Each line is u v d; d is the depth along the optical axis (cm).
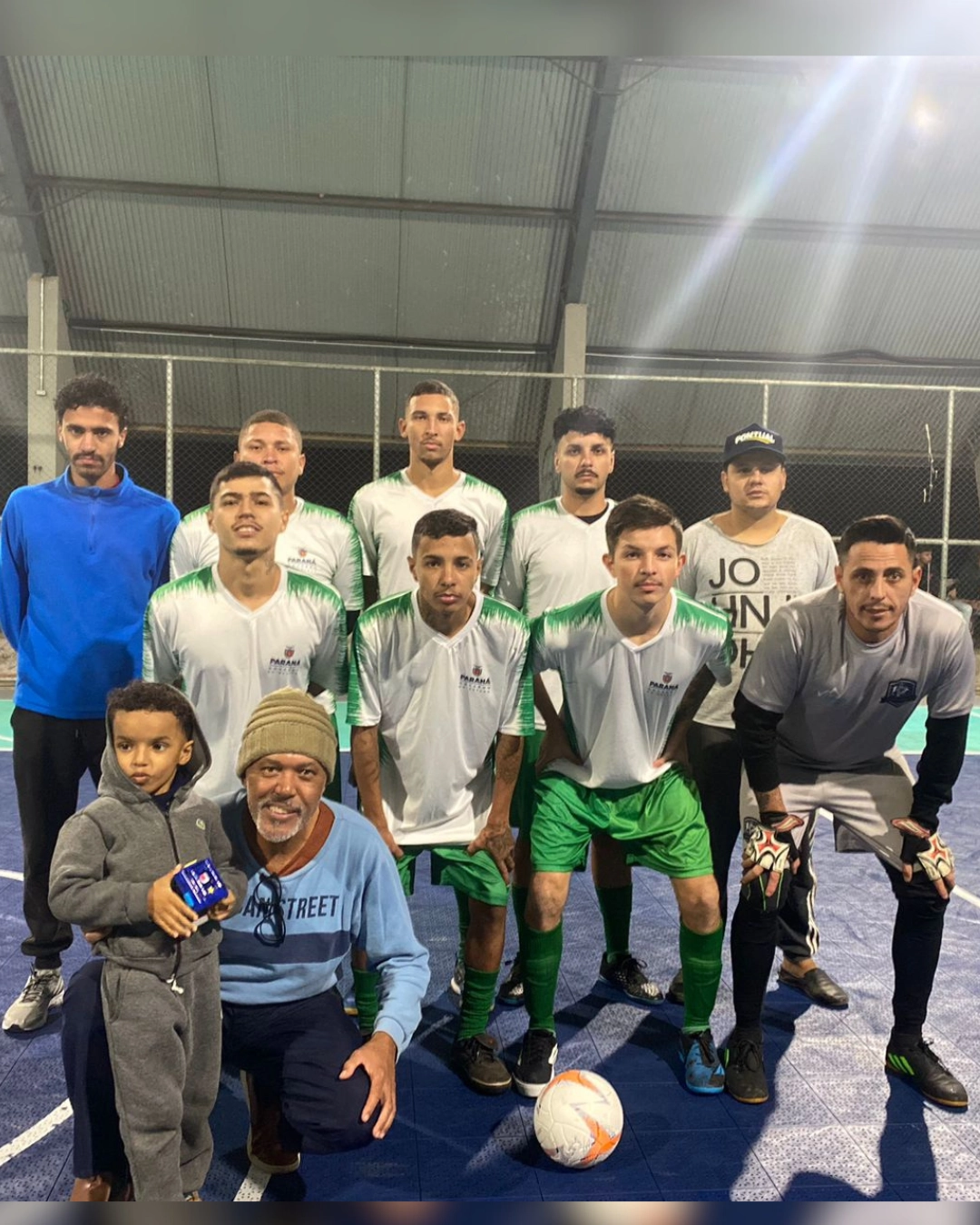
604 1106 226
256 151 1156
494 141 1165
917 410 1434
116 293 1265
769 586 323
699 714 325
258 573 269
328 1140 210
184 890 193
